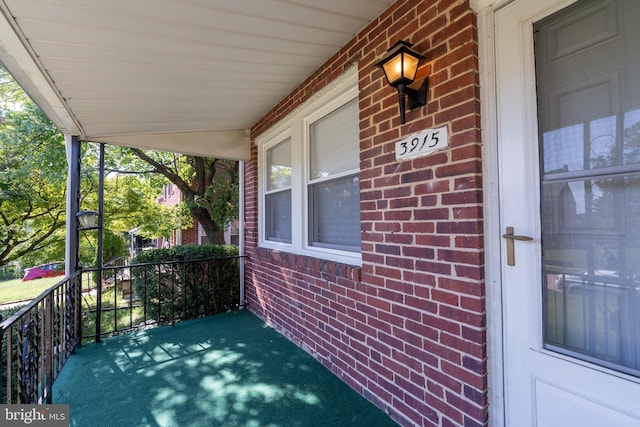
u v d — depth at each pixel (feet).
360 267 7.51
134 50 6.66
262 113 12.33
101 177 11.93
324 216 9.52
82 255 23.94
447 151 5.36
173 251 14.76
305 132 10.17
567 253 4.36
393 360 6.51
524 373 4.67
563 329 4.39
